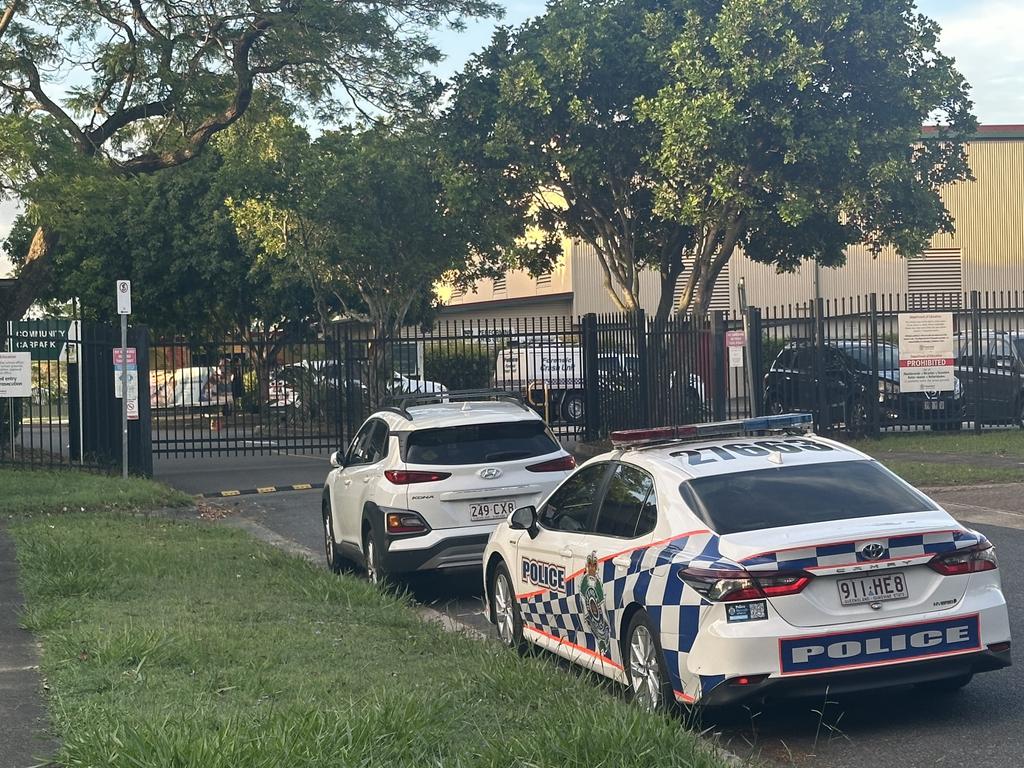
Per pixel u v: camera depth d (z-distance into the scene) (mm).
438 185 30688
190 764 5312
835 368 24016
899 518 6605
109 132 23734
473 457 10922
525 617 8594
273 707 6500
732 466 7125
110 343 21328
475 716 6418
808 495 6836
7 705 6984
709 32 25500
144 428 20844
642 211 29781
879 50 24641
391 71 23875
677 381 22609
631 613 6988
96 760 5566
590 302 43969
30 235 42688
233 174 31625
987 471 17516
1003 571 10969
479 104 27922
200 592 10602
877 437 23219
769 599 6172
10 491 18078
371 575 11297
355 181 30453
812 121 24578
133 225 39219
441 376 30344
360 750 5539
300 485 20016
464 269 35562
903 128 25266
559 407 25422
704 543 6520
